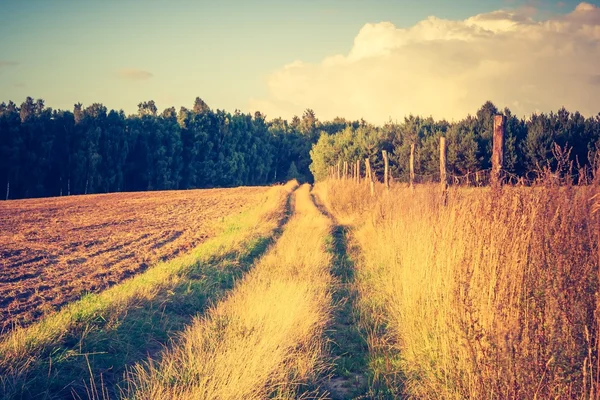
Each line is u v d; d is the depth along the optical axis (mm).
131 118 91000
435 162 46656
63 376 5980
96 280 11977
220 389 5023
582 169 5398
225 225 23219
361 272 11891
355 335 7805
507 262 5102
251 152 112062
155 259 15086
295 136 131750
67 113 77875
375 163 61406
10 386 5434
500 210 5652
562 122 40094
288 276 10867
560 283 4566
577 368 4180
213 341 6730
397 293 8672
